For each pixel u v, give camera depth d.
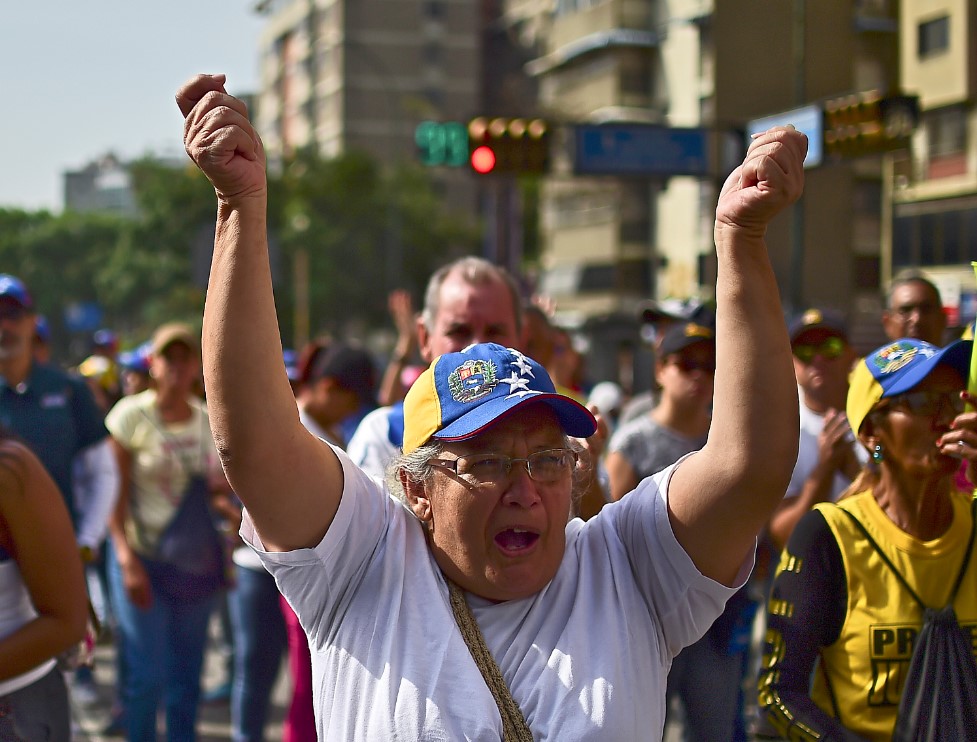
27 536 3.06
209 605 5.49
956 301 12.20
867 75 22.08
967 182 23.12
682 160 12.88
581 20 34.97
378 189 50.41
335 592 2.21
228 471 2.06
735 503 2.13
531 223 45.44
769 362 2.11
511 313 3.92
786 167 2.03
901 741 2.66
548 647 2.17
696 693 4.39
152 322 55.88
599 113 34.28
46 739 3.13
